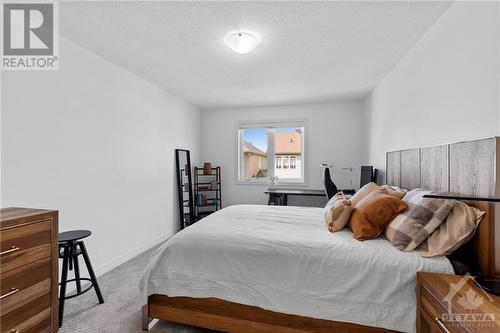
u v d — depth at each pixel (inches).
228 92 149.6
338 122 169.2
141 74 120.5
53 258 59.9
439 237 55.5
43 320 57.4
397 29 78.2
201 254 65.2
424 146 81.0
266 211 99.0
